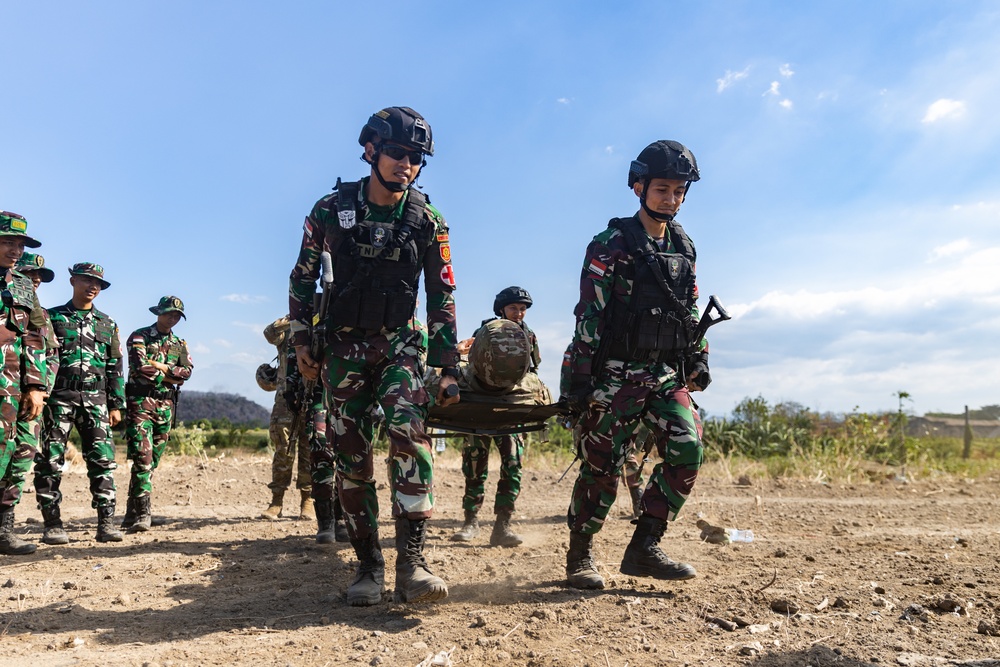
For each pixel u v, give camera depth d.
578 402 3.96
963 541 5.86
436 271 3.87
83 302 6.36
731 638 3.20
